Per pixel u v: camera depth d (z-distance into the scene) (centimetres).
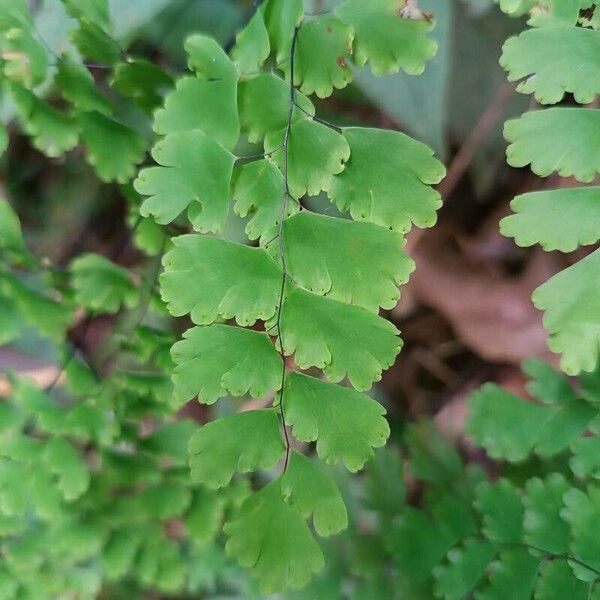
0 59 11
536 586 12
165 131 9
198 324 9
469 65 16
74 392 15
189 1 14
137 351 15
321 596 15
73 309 15
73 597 17
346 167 9
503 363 19
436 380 20
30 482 15
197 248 9
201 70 10
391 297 9
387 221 9
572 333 9
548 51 9
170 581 16
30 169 18
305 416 10
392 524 15
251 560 10
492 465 19
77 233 19
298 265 9
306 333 9
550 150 9
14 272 16
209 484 10
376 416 10
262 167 10
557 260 18
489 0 14
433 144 15
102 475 16
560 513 12
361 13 9
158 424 19
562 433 14
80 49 12
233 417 10
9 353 19
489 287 19
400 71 14
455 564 14
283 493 10
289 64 10
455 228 18
